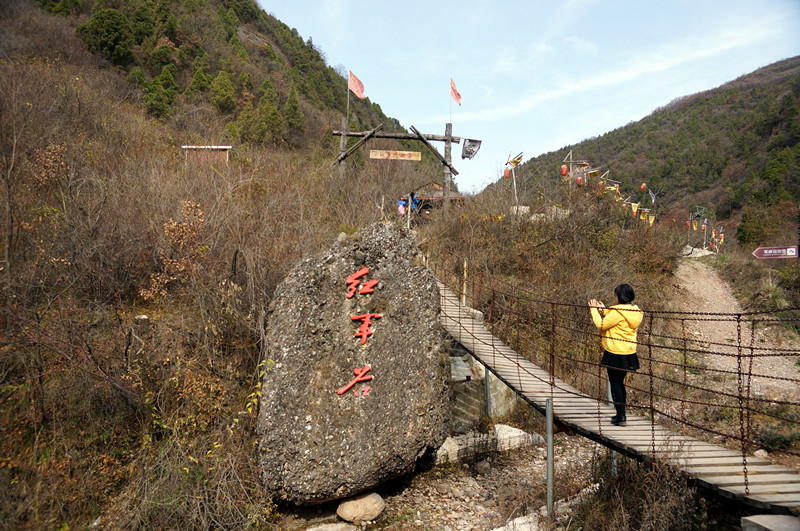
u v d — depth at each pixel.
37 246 5.28
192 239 6.10
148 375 5.12
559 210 13.30
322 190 10.77
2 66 7.56
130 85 16.41
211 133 12.52
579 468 6.67
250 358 5.94
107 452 4.66
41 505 4.01
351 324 5.42
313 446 4.92
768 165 31.19
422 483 6.12
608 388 6.19
